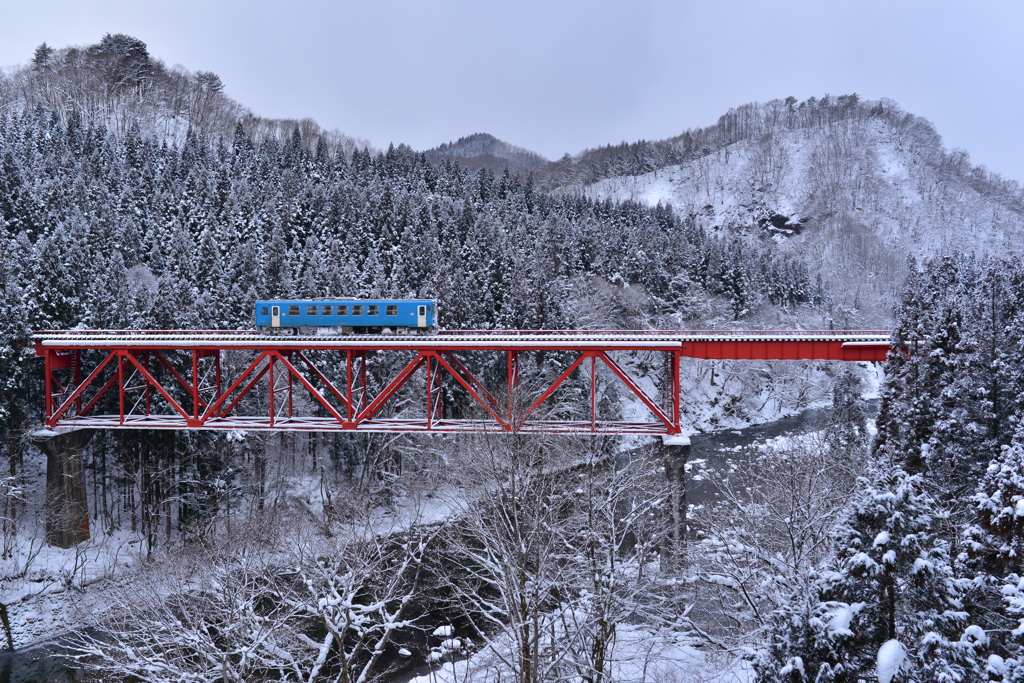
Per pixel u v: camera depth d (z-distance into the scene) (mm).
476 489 37406
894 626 16672
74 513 53188
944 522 24906
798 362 110750
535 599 22750
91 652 29984
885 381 46562
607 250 109875
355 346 51000
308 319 59219
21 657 40656
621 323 100438
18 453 55875
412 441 66375
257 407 69250
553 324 73938
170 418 55500
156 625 27500
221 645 28266
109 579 44812
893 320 147125
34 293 59906
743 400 102062
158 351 54594
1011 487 20500
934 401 39250
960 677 15258
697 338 51531
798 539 29719
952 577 17328
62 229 75812
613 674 27656
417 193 123500
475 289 79500
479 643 37594
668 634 27562
